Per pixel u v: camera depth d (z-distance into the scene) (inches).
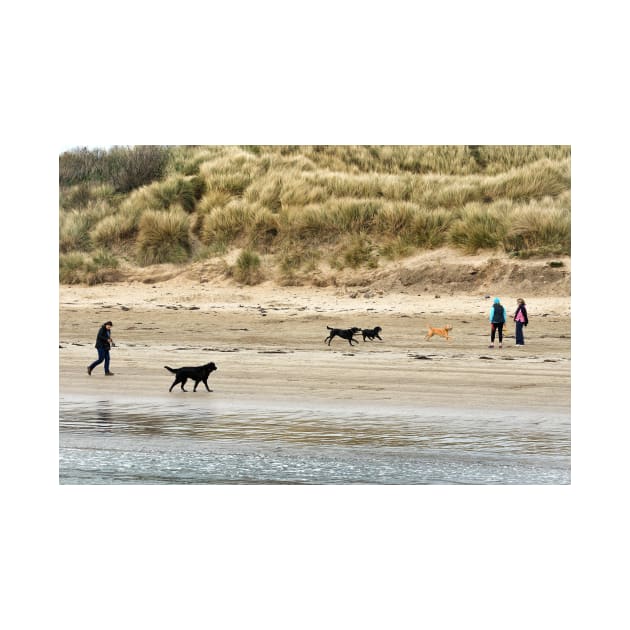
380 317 850.1
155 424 493.7
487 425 488.1
